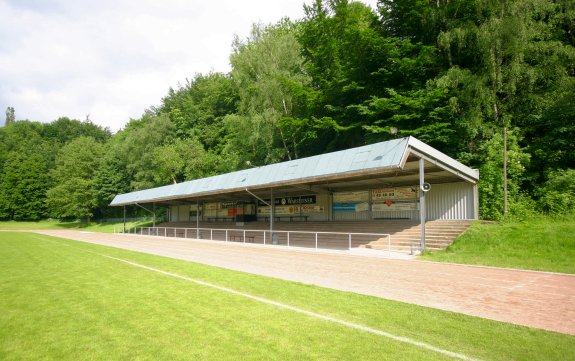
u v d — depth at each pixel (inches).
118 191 2728.8
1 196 3378.4
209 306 309.1
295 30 1950.1
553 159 926.4
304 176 825.5
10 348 219.3
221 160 2015.3
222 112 2496.3
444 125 991.6
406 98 1024.9
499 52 973.2
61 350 215.2
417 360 195.0
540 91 1039.0
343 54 1395.2
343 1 1471.5
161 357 202.7
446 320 267.7
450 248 692.1
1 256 720.3
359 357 199.2
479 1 1003.9
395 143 666.8
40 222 3284.9
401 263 581.6
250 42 1753.2
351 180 936.3
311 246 886.4
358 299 331.9
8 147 4055.1
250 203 1514.5
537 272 486.6
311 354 203.9
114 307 309.6
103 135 4431.6
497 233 703.7
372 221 986.7
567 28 1093.8
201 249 874.8
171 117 2807.6
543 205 820.6
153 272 493.7
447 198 872.9
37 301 334.3
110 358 202.2
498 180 833.5
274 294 352.5
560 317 281.7
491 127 995.3
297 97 1515.7
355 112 1334.9
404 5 1164.5
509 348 213.3
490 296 351.3
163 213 2369.6
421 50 1083.3
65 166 2881.4
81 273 492.4
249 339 228.8
